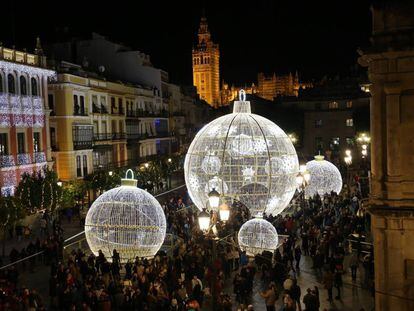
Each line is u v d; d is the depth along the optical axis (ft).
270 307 65.51
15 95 139.95
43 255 97.35
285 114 294.66
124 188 89.71
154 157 229.45
